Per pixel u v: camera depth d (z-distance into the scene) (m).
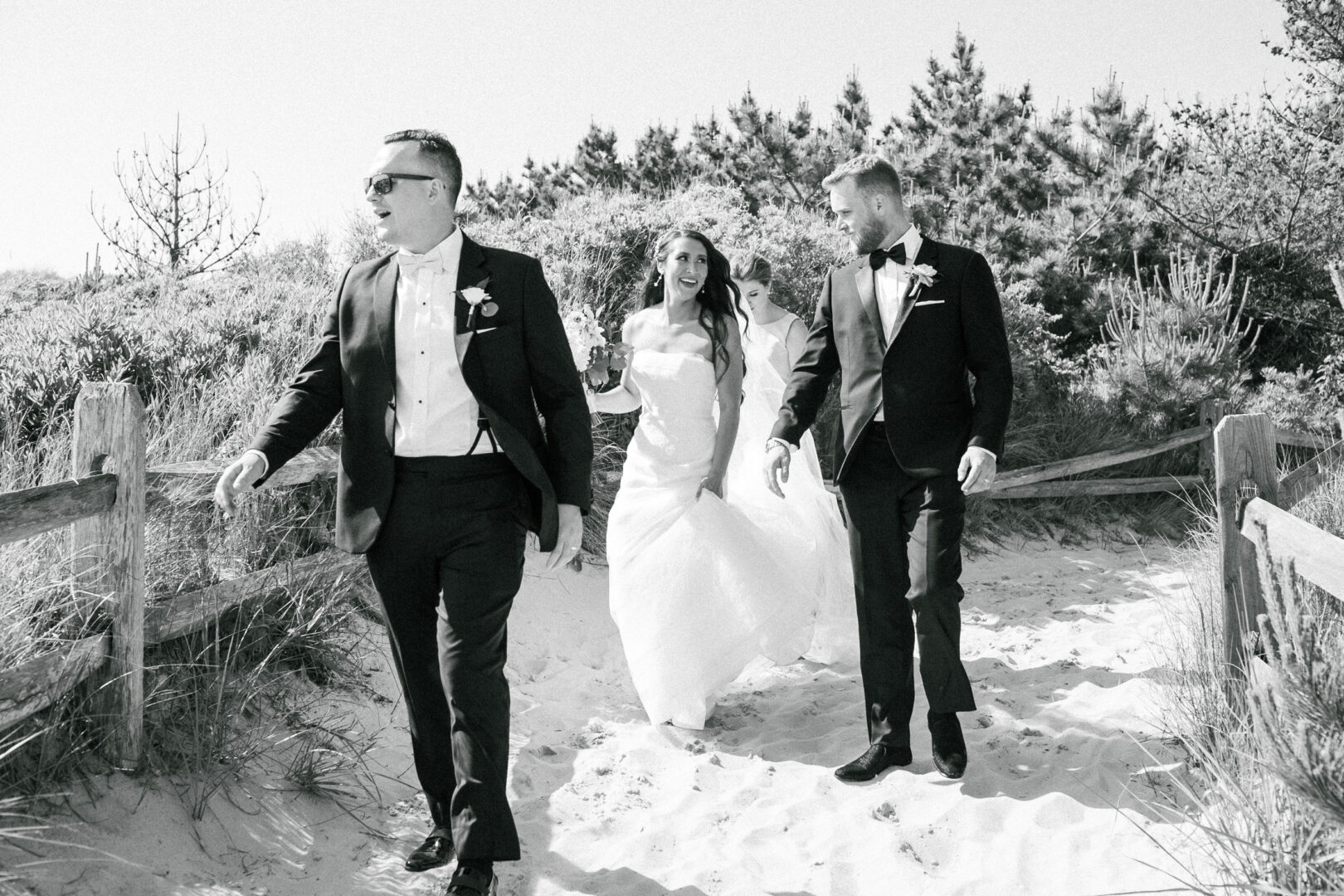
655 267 4.74
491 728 2.92
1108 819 3.46
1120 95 17.52
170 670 3.57
